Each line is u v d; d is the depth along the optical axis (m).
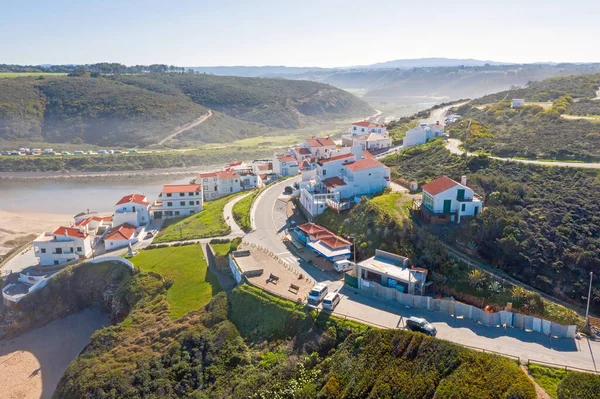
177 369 51.22
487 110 140.38
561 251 56.72
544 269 55.38
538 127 105.19
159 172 186.25
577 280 53.47
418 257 58.41
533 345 42.66
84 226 92.62
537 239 58.56
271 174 132.38
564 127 100.25
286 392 42.94
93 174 183.00
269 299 56.38
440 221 64.69
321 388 41.72
